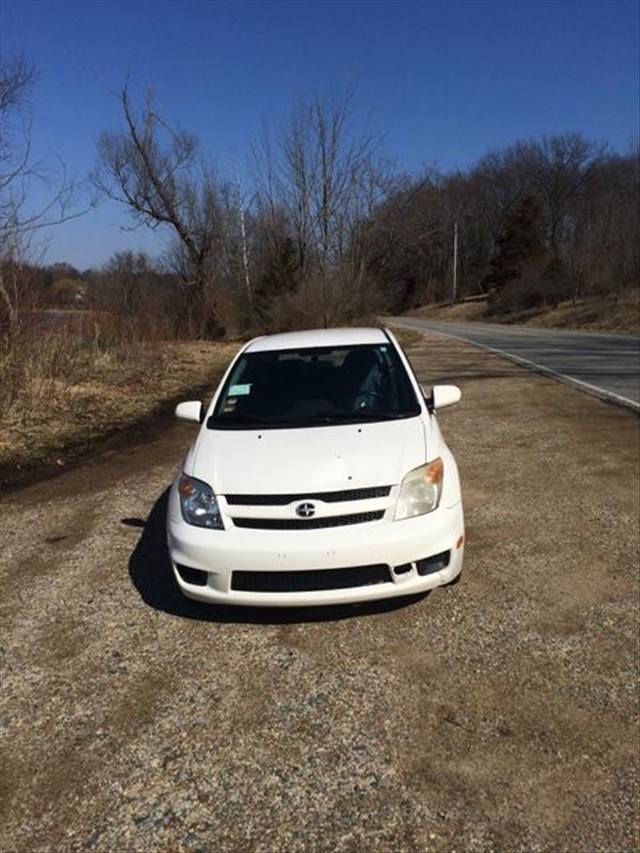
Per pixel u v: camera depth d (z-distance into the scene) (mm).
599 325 37469
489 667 3244
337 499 3473
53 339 12539
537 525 5098
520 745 2715
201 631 3678
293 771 2629
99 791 2568
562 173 88875
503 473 6547
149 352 16734
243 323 28812
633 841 2242
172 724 2932
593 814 2359
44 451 8352
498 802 2432
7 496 6586
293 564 3371
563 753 2658
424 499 3559
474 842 2266
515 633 3537
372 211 29578
